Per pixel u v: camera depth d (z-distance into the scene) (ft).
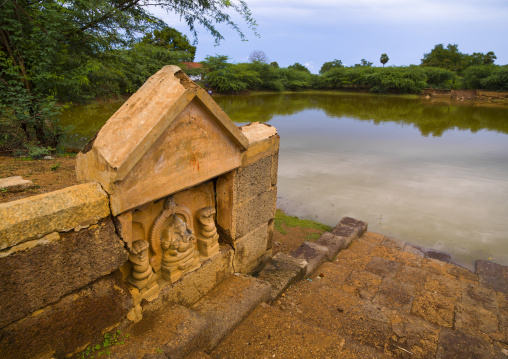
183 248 8.93
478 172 35.27
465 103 126.82
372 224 23.07
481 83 153.17
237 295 10.23
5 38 16.29
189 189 9.75
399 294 13.33
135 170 7.14
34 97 16.49
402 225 23.03
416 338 10.37
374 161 38.91
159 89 7.72
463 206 26.35
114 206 6.85
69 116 43.01
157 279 8.95
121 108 7.51
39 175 8.47
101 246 6.80
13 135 16.57
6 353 5.78
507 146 47.93
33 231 5.71
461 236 21.67
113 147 6.77
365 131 59.72
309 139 51.31
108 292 7.17
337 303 11.96
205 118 8.77
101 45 21.29
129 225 7.38
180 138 8.12
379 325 10.85
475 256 19.42
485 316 12.17
